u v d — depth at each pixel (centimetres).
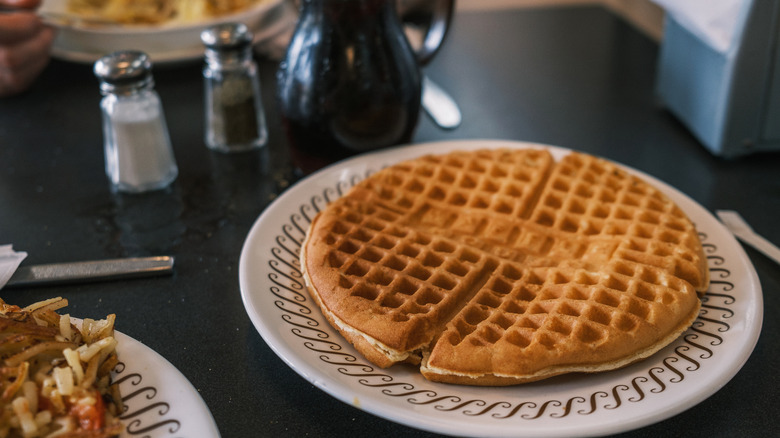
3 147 73
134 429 45
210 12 84
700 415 48
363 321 50
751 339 49
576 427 45
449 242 56
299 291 54
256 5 86
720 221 61
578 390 48
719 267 55
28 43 79
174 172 68
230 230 62
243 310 55
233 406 49
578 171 62
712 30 66
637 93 80
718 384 47
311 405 49
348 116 63
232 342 53
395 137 65
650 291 52
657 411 45
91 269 57
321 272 53
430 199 60
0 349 46
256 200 66
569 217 58
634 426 45
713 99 68
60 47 83
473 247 56
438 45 69
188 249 60
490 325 50
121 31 79
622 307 51
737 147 68
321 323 52
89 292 56
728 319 51
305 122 63
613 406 46
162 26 80
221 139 71
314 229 57
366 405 46
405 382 48
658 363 49
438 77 83
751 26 64
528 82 82
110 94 65
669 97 75
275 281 54
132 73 64
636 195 60
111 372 48
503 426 45
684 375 48
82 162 71
